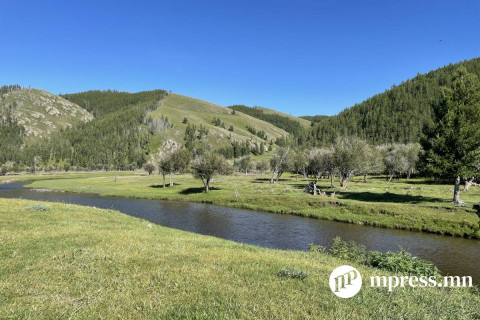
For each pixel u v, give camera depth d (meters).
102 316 7.06
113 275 10.02
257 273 10.75
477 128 39.56
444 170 41.12
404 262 14.21
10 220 18.27
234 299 8.12
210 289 8.91
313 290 9.12
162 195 66.31
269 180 101.94
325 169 79.00
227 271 10.91
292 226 35.66
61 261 11.18
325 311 7.61
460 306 8.88
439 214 34.94
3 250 12.16
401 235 30.97
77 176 147.12
